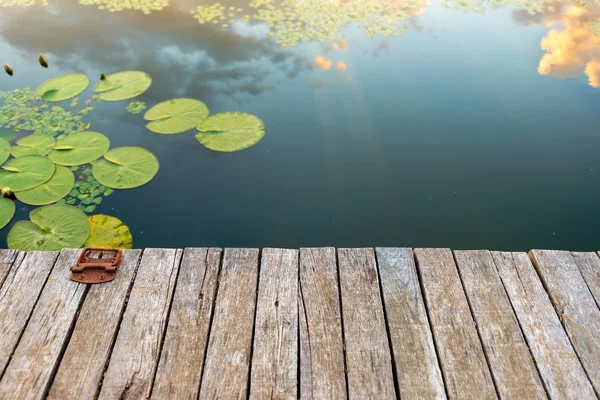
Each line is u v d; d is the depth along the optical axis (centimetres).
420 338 156
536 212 281
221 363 150
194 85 376
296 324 160
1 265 174
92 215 268
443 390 144
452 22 472
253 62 407
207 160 310
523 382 145
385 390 144
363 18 475
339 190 295
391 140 331
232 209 280
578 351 153
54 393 141
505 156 318
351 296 168
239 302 166
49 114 339
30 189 278
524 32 456
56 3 488
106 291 168
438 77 394
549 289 171
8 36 434
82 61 402
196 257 180
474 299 168
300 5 491
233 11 479
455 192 294
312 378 146
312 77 392
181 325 159
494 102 366
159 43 429
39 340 153
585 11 487
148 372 147
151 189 287
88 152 306
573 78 392
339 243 265
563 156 318
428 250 184
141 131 328
